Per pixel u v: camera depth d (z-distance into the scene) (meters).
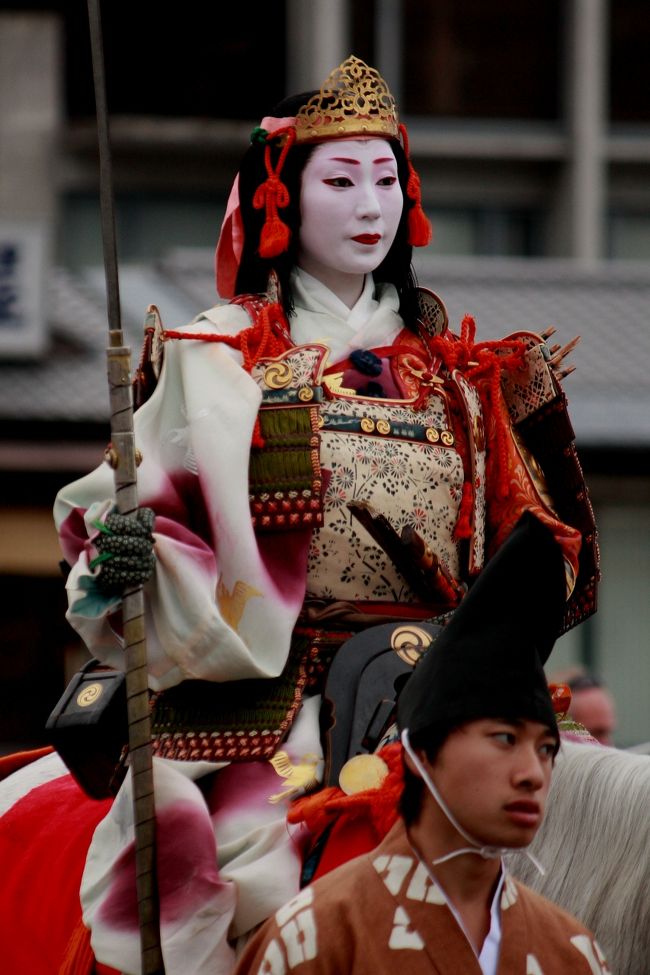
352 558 8.88
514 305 36.78
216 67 52.41
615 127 54.84
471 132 53.59
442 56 53.75
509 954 6.79
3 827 9.58
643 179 54.25
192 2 51.88
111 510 7.95
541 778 6.66
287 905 7.00
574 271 38.41
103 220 7.80
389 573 8.93
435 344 9.41
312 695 8.73
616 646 32.53
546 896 8.27
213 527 8.53
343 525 8.87
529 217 53.66
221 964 8.00
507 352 9.60
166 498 8.59
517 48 53.66
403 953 6.74
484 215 53.38
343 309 9.34
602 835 8.20
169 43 52.28
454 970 6.71
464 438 9.25
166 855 8.16
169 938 8.03
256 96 52.72
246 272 9.52
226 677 8.34
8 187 51.66
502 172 53.41
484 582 6.84
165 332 8.94
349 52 53.12
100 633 8.31
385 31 53.34
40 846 9.24
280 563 8.67
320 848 8.07
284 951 6.84
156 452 8.73
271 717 8.53
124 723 9.05
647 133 54.78
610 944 8.05
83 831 9.12
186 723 8.61
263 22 52.59
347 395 9.08
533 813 6.65
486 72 53.66
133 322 34.38
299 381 8.88
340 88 9.22
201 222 52.09
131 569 7.79
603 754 8.45
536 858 8.35
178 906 8.08
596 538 9.48
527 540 6.84
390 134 9.28
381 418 9.04
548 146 53.16
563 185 53.19
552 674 16.86
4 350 32.53
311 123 9.20
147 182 52.06
